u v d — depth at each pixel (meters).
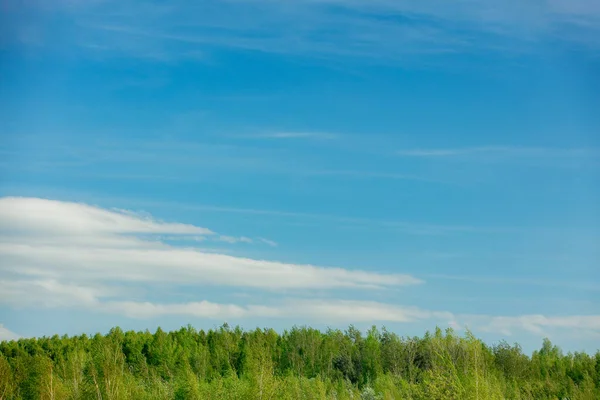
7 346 86.00
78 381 47.81
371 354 83.50
